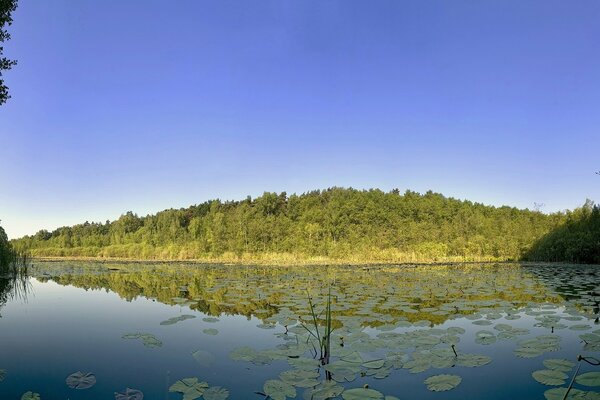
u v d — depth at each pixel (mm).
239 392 4449
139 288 14273
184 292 12852
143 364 5426
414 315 8531
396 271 23094
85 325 7867
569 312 8781
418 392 4426
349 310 9141
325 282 15977
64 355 5848
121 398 4230
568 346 6105
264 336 6891
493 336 6555
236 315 8727
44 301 11070
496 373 4965
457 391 4410
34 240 77688
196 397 4203
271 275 20125
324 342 5512
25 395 4277
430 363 5281
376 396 4188
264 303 10305
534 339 6242
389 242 44125
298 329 7168
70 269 26719
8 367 5328
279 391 4359
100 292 13117
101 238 69312
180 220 67500
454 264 31750
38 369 5246
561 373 4820
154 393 4402
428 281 16312
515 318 8250
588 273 20641
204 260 45250
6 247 19516
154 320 8328
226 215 55344
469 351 5867
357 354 5664
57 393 4418
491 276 18844
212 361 5496
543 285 14531
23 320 8391
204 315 8758
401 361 5379
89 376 4898
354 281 16406
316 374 4883
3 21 12430
